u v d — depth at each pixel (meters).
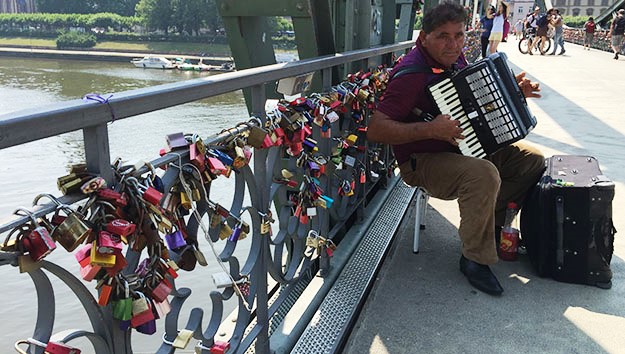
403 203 3.88
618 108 7.61
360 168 3.23
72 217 0.98
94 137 1.05
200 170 1.40
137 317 1.16
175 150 1.34
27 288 7.94
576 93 9.04
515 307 2.52
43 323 1.01
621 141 5.73
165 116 15.91
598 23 29.66
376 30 4.52
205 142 1.45
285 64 1.99
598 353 2.19
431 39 2.52
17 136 0.86
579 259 2.69
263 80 1.76
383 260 2.99
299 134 2.04
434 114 2.59
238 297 1.76
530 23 21.17
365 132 3.17
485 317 2.44
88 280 1.04
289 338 2.18
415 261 2.98
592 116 7.03
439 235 3.35
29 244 0.91
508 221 2.99
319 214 2.53
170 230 1.28
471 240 2.61
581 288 2.70
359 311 2.49
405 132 2.50
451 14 2.45
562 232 2.68
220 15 2.83
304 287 2.87
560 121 6.73
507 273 2.85
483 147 2.54
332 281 2.66
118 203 1.07
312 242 2.44
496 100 2.45
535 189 2.83
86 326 5.77
